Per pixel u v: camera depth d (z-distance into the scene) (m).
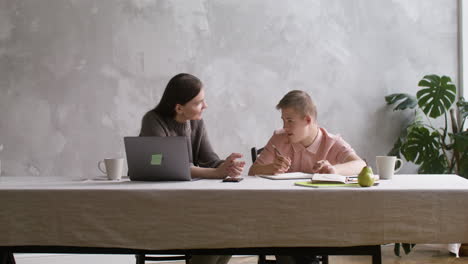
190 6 3.58
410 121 3.83
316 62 3.72
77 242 1.42
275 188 1.41
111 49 3.48
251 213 1.39
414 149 3.55
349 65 3.76
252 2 3.66
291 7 3.70
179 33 3.56
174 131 2.23
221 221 1.40
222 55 3.61
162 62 3.54
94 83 3.45
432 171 3.51
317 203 1.38
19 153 3.36
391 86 3.81
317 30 3.73
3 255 1.46
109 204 1.42
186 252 1.46
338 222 1.38
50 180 1.84
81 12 3.45
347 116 3.76
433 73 3.85
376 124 3.79
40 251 1.46
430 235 1.36
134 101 3.50
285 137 2.33
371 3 3.80
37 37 3.40
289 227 1.39
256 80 3.65
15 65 3.38
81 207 1.42
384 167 1.76
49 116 3.40
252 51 3.65
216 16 3.61
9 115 3.36
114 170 1.85
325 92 3.73
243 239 1.39
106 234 1.42
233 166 1.86
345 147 2.26
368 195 1.37
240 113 3.62
